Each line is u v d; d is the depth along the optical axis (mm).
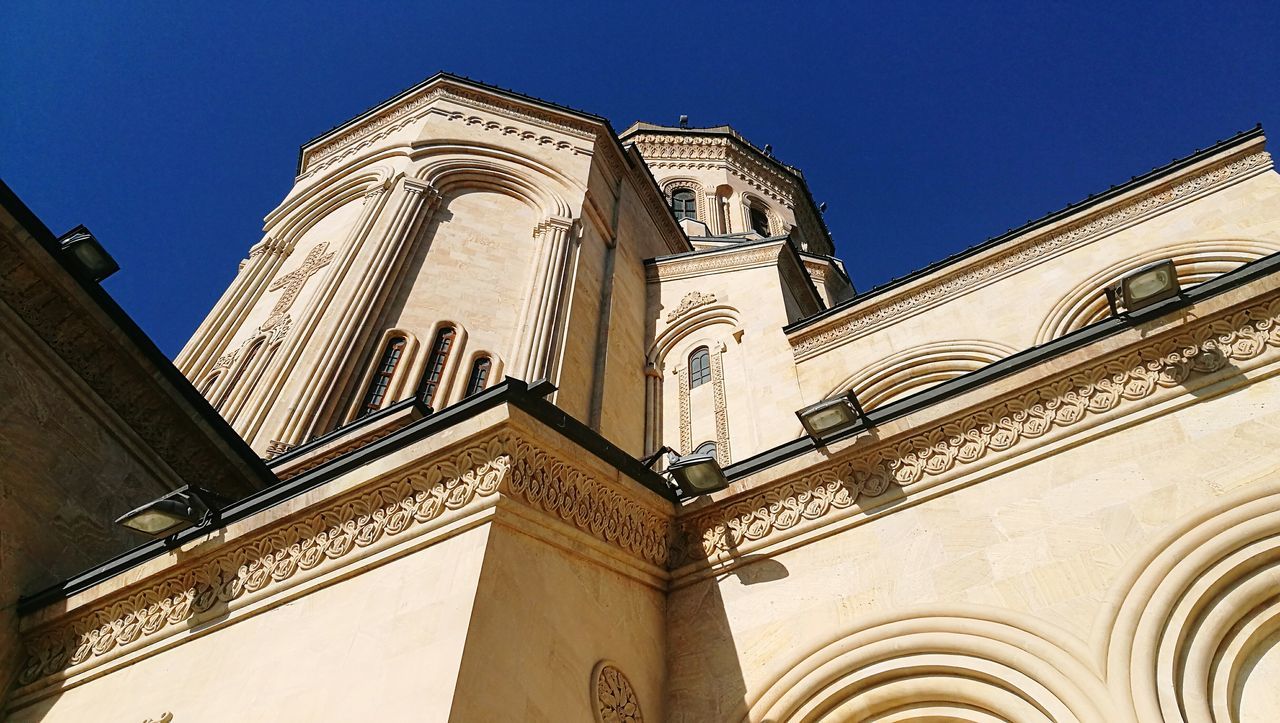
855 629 6977
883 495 7777
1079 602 6242
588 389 17328
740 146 38500
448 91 23406
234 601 7594
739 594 7945
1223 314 7066
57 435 9344
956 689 6434
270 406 15000
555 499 7305
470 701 5488
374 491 7375
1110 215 16062
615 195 23859
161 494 10492
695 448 17766
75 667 8180
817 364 17391
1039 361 7621
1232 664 5793
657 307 21938
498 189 21188
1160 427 6941
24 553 8781
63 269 9422
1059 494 6977
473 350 17078
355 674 6105
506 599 6266
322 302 16891
